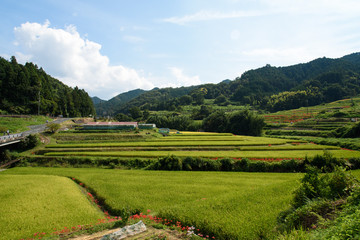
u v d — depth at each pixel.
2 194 27.39
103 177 35.22
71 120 113.38
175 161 41.59
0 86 99.94
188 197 25.38
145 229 14.66
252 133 102.12
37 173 40.19
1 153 49.16
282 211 17.08
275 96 187.62
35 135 58.12
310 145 61.09
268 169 39.53
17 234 17.75
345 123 87.56
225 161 41.22
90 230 15.31
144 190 28.08
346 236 8.66
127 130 88.62
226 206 19.70
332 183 16.25
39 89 114.94
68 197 26.59
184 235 14.43
